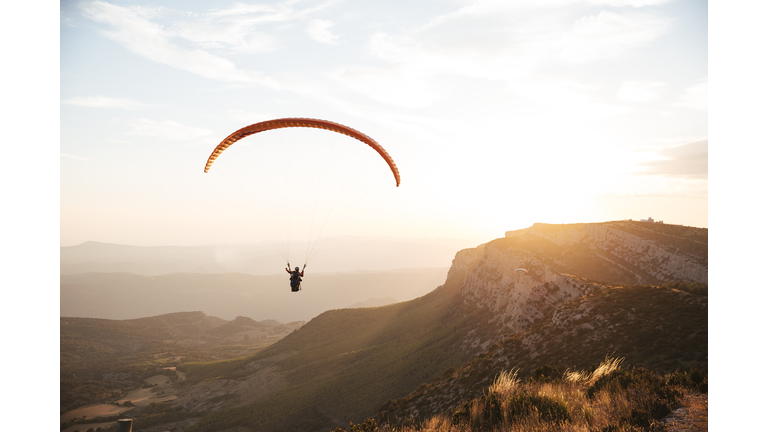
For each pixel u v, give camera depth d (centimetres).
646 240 8350
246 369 15425
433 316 12450
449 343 8894
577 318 4247
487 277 11069
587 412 1148
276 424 8025
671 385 1291
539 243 10888
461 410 1385
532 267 9462
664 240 8069
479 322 9231
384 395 7569
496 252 11300
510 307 8250
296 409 8319
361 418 6956
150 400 13438
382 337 12900
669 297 3853
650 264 7850
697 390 1223
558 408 1195
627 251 8606
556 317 4506
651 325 3459
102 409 12481
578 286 5894
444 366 7719
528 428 1106
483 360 4447
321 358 12950
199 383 14762
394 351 10325
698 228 8444
